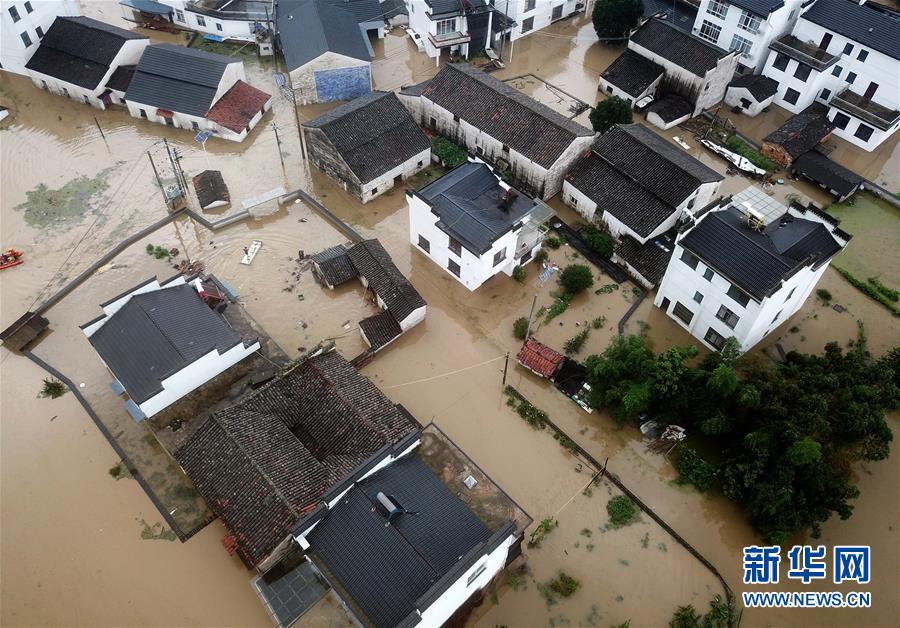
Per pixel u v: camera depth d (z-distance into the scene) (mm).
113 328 34156
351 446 30219
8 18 51125
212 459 29453
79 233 43781
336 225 45438
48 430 34156
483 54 61156
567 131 45188
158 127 52031
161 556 30172
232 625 28469
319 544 26328
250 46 60750
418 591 24625
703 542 31719
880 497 33562
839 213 48062
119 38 53250
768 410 32500
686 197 42094
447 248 40781
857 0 57594
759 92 54469
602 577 30219
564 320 40375
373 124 46938
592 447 34844
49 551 30172
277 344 37656
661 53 54281
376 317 38469
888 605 30031
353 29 56781
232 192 47156
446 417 35562
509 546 28078
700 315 38344
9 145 49688
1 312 39406
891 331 40656
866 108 52469
